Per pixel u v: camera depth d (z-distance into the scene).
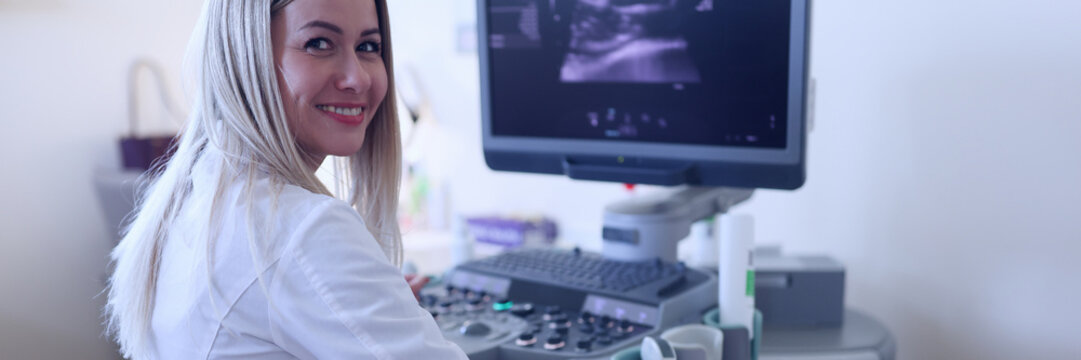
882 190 1.72
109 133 2.57
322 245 0.75
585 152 1.44
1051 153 1.48
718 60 1.27
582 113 1.43
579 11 1.38
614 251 1.48
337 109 0.87
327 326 0.73
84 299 2.51
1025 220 1.53
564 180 2.34
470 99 2.49
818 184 1.83
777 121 1.24
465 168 2.56
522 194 2.46
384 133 1.03
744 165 1.29
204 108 0.84
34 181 2.44
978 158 1.57
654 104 1.35
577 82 1.42
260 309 0.75
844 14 1.73
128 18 2.57
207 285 0.76
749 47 1.24
